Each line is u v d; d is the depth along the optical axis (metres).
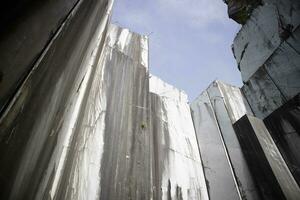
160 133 7.67
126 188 5.09
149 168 5.90
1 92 1.41
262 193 6.66
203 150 8.63
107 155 5.33
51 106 2.40
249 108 11.09
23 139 1.73
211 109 10.27
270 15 11.09
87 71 5.12
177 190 6.40
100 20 5.09
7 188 1.54
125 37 8.90
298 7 9.52
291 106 8.21
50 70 2.18
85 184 4.59
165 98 9.38
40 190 2.64
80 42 3.33
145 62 8.64
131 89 7.29
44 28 1.97
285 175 6.80
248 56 12.37
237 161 7.80
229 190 7.18
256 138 7.71
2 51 1.44
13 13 1.59
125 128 6.18
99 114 5.91
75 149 4.76
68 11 2.57
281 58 10.07
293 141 7.64
